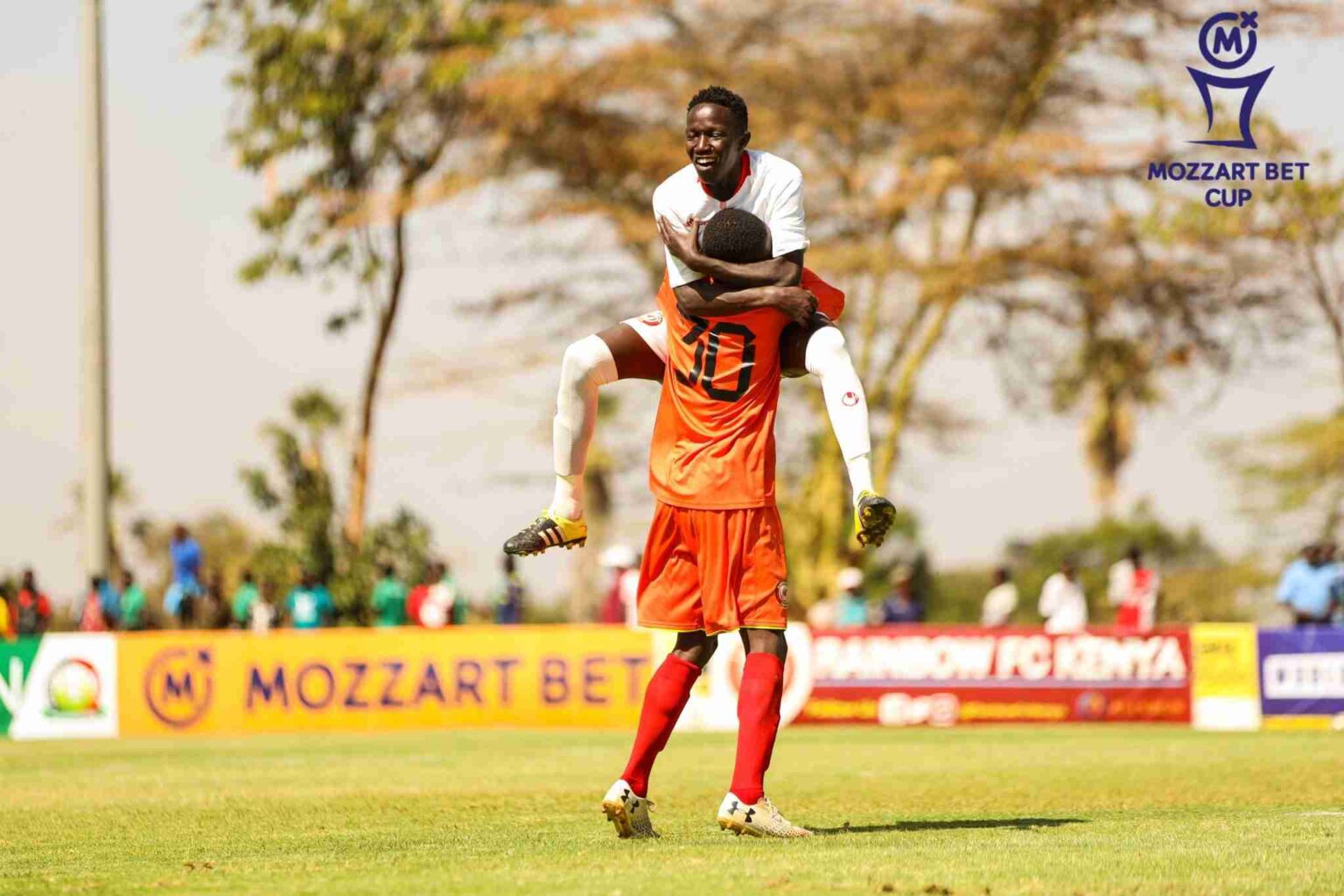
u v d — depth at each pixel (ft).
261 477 331.57
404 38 385.70
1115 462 495.41
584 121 412.57
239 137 392.88
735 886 57.62
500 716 221.87
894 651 220.64
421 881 60.18
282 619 316.81
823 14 419.33
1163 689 217.56
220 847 77.10
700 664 78.07
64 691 225.56
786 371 78.28
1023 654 219.82
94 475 266.16
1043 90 421.59
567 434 80.23
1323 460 454.81
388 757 155.74
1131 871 61.52
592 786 115.75
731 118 75.15
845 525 419.54
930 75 421.18
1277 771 124.67
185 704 224.74
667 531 77.10
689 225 75.66
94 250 265.54
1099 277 401.29
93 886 61.16
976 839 73.31
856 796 104.47
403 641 223.71
